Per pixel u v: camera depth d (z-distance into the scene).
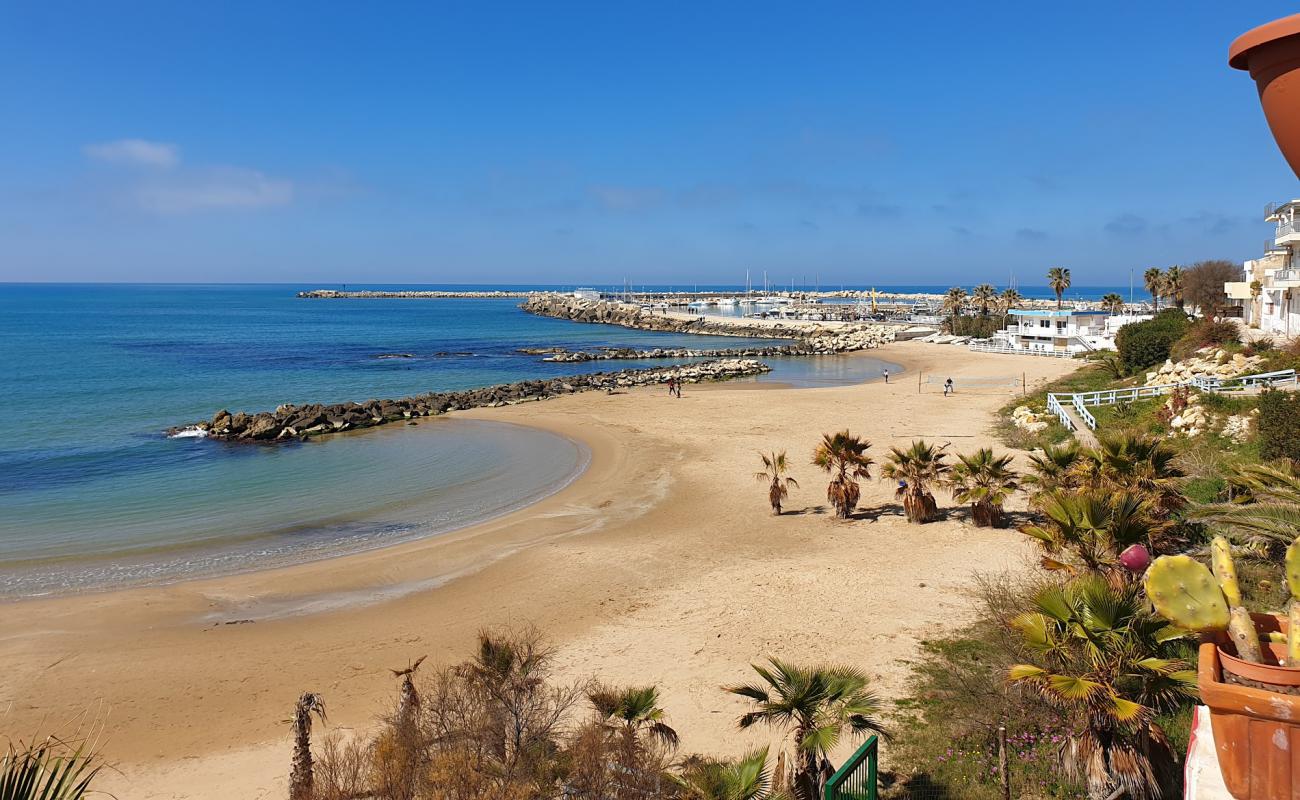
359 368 90.38
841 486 28.44
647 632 19.59
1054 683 10.62
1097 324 94.75
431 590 23.50
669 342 129.75
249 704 16.98
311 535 29.34
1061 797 11.71
